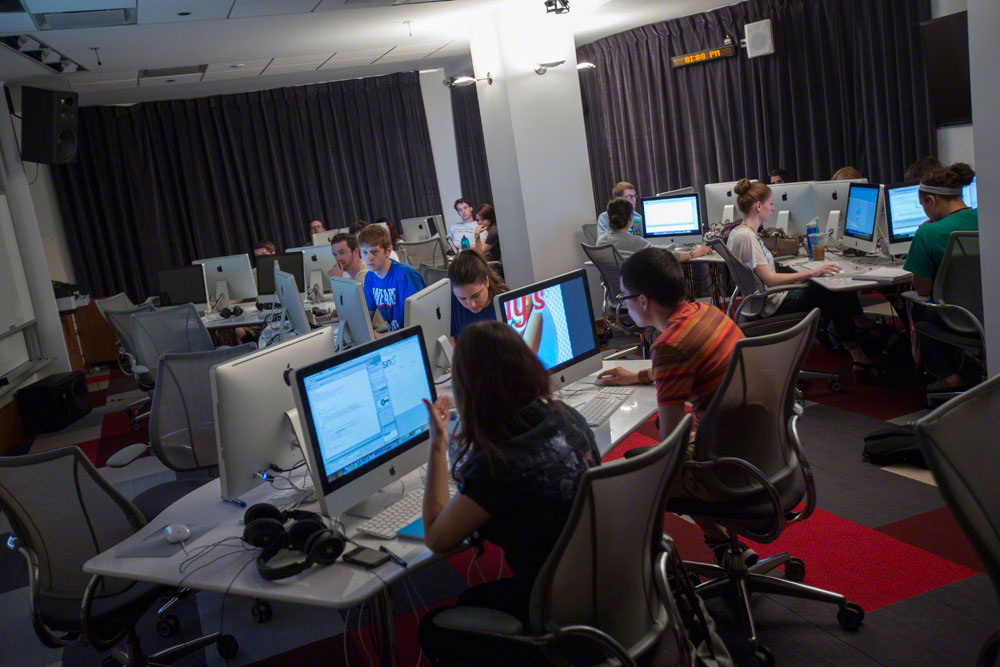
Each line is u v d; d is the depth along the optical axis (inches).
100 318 332.5
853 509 124.6
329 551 78.0
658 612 72.9
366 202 414.9
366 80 406.3
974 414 62.5
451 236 363.9
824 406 171.6
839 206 205.6
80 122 363.9
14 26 198.2
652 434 173.3
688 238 270.7
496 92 274.2
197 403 146.8
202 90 359.6
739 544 101.0
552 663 66.4
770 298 179.8
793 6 300.2
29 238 271.1
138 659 104.8
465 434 70.8
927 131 267.6
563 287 115.0
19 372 252.4
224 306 272.4
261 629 118.7
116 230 375.9
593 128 392.2
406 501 89.6
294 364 96.0
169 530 88.0
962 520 58.8
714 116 339.3
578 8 281.6
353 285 135.1
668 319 97.1
